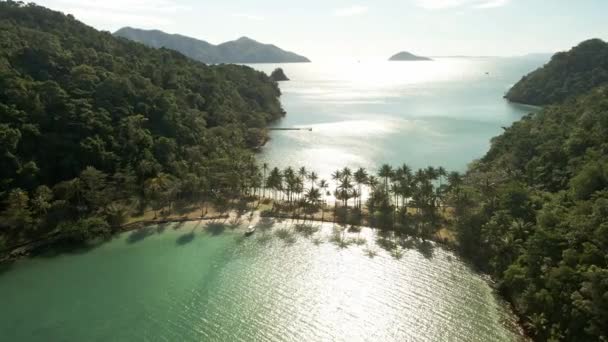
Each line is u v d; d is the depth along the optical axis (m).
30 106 126.25
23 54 151.00
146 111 157.88
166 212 125.62
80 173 121.56
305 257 102.25
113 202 121.56
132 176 125.50
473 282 89.69
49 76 147.88
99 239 109.75
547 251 77.38
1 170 110.19
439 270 94.88
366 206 130.00
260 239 111.44
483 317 77.94
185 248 106.69
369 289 88.38
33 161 116.12
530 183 121.00
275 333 75.25
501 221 94.06
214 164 143.38
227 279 92.81
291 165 179.25
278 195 143.25
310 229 117.19
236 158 152.88
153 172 134.50
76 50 174.25
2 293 87.25
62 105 132.50
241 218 123.94
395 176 127.19
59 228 107.75
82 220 109.19
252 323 78.06
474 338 72.62
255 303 84.31
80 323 77.88
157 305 83.50
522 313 75.88
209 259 101.44
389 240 109.81
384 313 80.38
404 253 102.94
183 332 75.44
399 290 87.62
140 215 122.62
